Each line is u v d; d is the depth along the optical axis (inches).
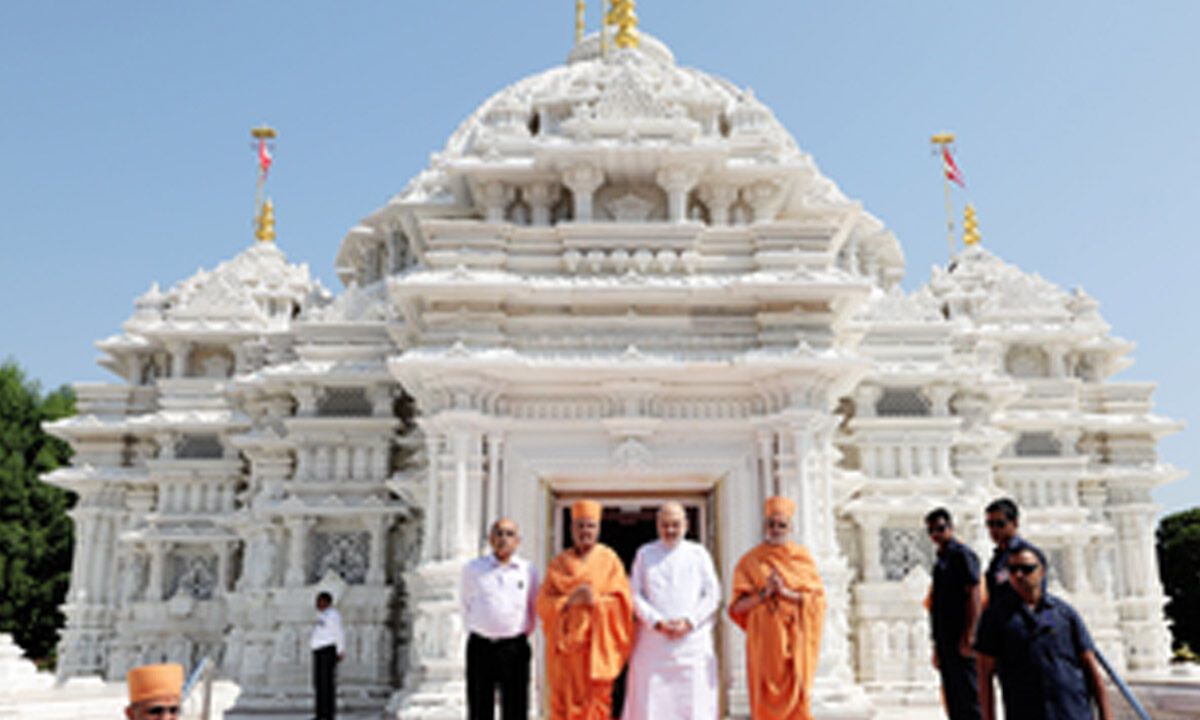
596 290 532.7
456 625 491.5
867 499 716.0
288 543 721.6
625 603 326.0
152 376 977.5
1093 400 968.9
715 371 526.9
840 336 635.5
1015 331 942.4
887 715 596.7
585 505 335.3
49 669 1536.7
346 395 764.6
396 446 751.1
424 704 477.1
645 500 554.3
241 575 832.3
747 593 329.7
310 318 797.2
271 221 1117.7
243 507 857.5
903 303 804.6
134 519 917.8
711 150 561.6
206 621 843.4
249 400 805.2
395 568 727.1
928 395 769.6
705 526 550.9
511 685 326.6
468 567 339.9
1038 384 937.5
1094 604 845.2
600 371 522.3
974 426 789.2
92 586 919.0
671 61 1003.9
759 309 547.8
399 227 906.1
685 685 306.5
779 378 523.8
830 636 501.0
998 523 286.4
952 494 725.9
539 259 561.6
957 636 312.5
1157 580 917.8
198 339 930.1
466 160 580.7
